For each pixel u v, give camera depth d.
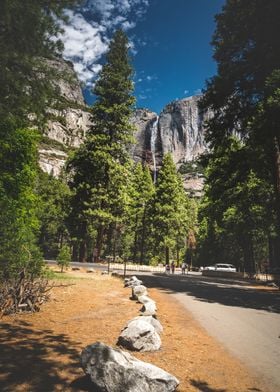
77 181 42.66
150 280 25.56
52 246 61.22
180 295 17.08
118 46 44.31
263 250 56.50
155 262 61.34
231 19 20.94
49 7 9.09
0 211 11.97
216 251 61.66
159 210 57.22
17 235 11.65
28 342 7.00
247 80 20.50
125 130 42.72
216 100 21.67
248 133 21.69
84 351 5.19
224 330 9.62
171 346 7.62
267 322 11.03
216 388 5.54
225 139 23.00
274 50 18.53
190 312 12.16
